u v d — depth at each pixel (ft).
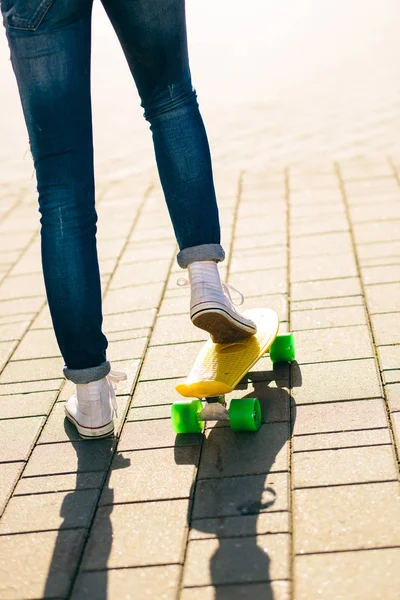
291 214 16.69
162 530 7.59
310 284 12.92
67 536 7.72
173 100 8.82
